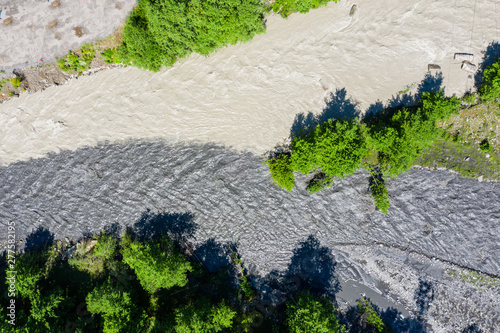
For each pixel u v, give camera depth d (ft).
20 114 88.63
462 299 87.35
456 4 82.28
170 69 87.30
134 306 82.74
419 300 88.58
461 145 85.46
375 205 88.22
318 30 84.48
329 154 73.51
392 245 88.99
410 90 84.28
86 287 89.76
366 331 89.04
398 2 82.94
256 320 89.20
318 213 89.45
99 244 88.99
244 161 89.51
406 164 77.61
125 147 90.02
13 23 83.92
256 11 72.90
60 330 82.12
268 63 85.71
